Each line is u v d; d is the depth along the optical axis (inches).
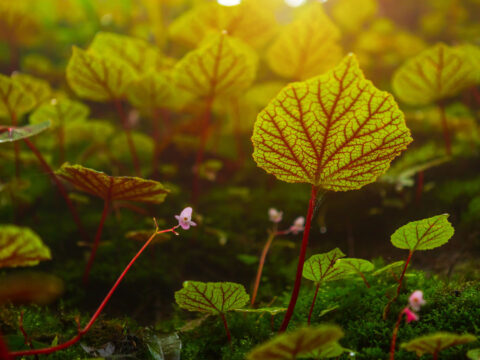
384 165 13.9
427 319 14.9
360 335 15.1
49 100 21.3
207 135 30.4
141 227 21.8
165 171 27.1
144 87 20.4
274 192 25.8
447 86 21.1
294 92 13.1
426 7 54.6
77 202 24.7
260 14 25.5
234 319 16.3
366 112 13.3
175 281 19.5
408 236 14.3
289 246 19.9
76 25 49.3
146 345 15.1
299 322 15.9
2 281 13.5
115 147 28.0
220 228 22.6
